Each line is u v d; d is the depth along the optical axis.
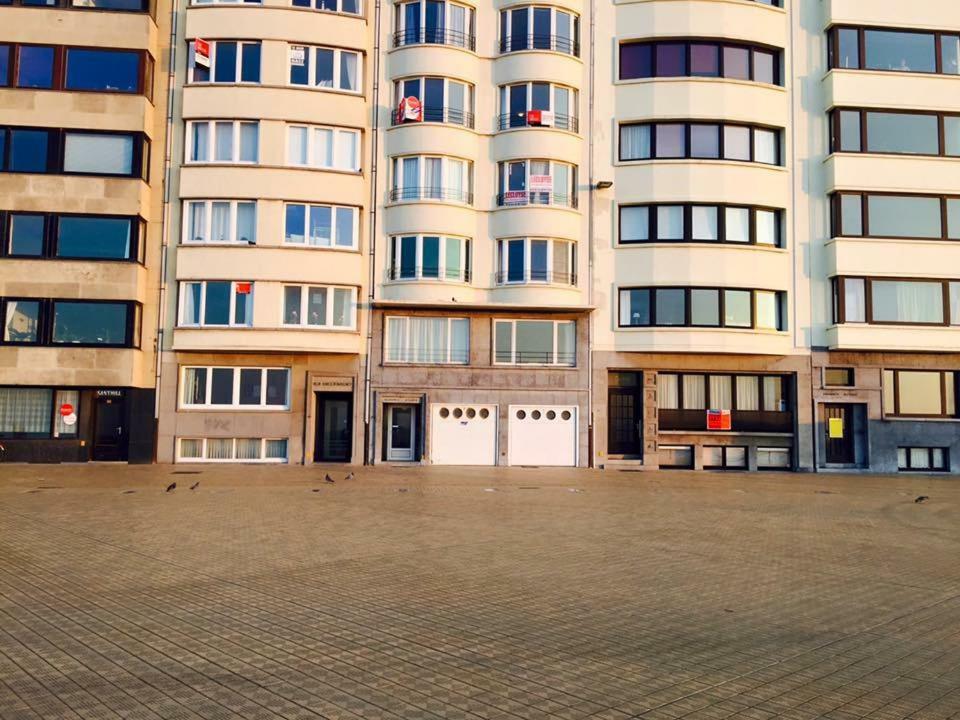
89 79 25.81
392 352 26.77
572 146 27.31
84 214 25.36
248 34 26.44
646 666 5.60
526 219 26.78
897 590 8.30
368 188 27.05
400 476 21.97
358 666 5.49
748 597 7.86
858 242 26.89
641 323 27.02
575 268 27.14
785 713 4.74
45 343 24.89
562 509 14.83
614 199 27.36
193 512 13.56
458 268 26.81
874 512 15.20
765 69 28.12
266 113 26.27
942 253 27.09
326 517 13.11
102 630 6.33
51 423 25.38
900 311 27.03
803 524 13.34
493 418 26.84
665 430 27.03
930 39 27.97
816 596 7.96
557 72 27.31
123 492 16.86
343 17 26.95
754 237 27.17
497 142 27.36
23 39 25.67
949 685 5.33
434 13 27.44
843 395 27.06
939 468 27.34
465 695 4.94
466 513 13.95
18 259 24.97
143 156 25.86
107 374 24.98
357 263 26.47
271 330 25.59
